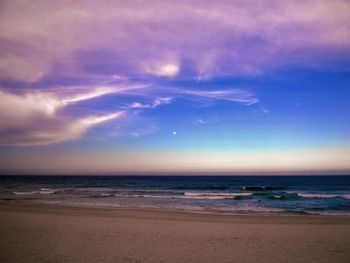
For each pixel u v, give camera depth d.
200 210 20.81
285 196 34.00
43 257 7.88
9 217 14.30
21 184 65.75
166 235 10.65
